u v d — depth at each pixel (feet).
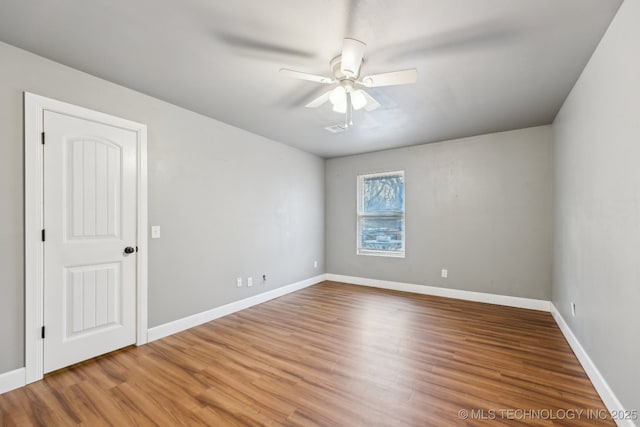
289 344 8.82
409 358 7.91
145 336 8.89
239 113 10.53
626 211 5.15
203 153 10.70
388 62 7.14
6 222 6.45
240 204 12.21
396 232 15.75
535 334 9.49
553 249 11.45
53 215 7.13
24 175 6.67
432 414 5.65
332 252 17.67
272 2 5.16
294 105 9.78
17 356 6.55
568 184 9.02
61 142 7.27
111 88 8.19
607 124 5.96
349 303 13.05
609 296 5.86
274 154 14.07
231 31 6.01
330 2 5.15
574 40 6.25
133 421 5.49
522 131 12.37
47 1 5.13
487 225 13.14
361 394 6.31
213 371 7.25
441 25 5.78
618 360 5.42
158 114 9.32
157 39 6.28
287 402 6.04
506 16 5.52
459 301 13.34
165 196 9.50
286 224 14.78
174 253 9.75
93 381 6.79
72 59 7.06
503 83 8.20
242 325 10.41
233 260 11.85
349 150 16.01
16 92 6.57
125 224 8.52
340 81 6.90
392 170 15.66
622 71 5.28
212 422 5.45
